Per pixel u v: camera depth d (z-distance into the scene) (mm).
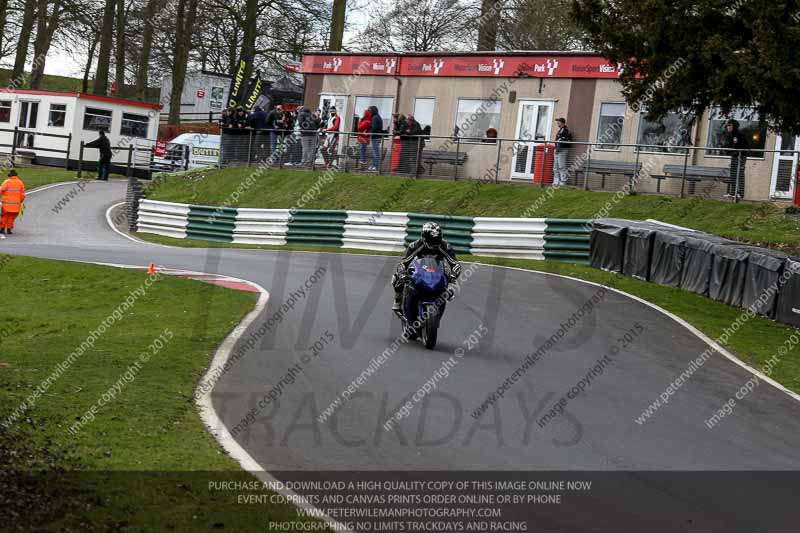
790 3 35406
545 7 89000
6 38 125875
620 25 41156
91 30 113562
